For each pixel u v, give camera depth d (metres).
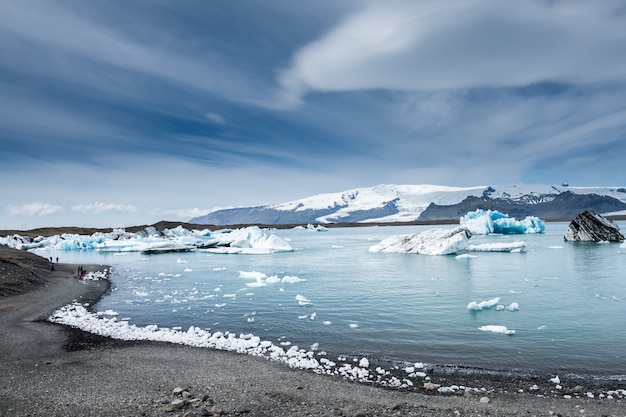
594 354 16.30
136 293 32.97
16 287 33.34
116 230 128.25
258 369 14.52
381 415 10.30
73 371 14.16
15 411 10.38
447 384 13.22
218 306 26.95
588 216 77.81
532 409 10.88
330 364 15.32
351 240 122.19
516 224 115.12
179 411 10.32
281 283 36.50
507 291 30.11
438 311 24.22
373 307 25.67
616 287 31.02
